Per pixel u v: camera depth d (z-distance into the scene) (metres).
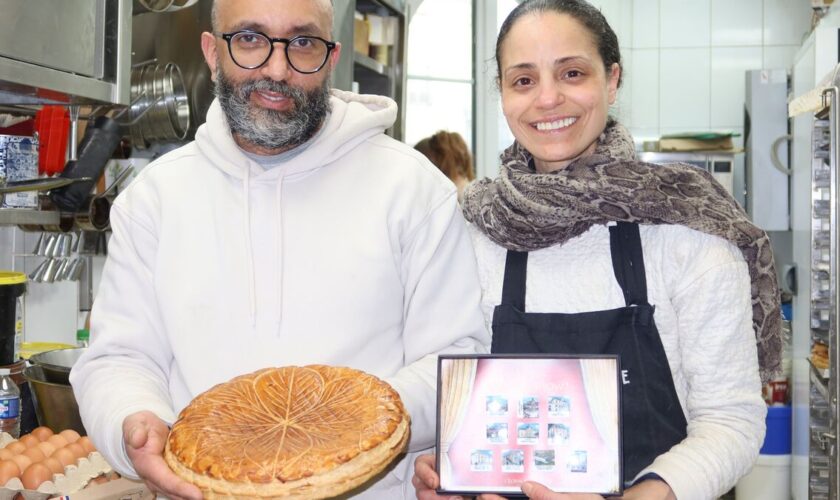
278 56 1.32
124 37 2.06
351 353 1.37
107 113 2.35
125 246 1.46
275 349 1.36
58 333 2.60
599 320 1.34
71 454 1.63
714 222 1.33
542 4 1.39
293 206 1.42
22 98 2.01
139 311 1.44
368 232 1.40
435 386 1.32
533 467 1.14
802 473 3.46
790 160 4.79
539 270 1.43
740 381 1.30
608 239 1.40
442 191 1.48
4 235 2.46
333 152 1.45
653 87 5.56
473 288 1.46
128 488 1.56
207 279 1.40
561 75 1.36
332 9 1.40
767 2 5.41
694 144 4.89
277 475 0.98
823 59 3.15
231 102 1.36
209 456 1.02
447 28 5.00
